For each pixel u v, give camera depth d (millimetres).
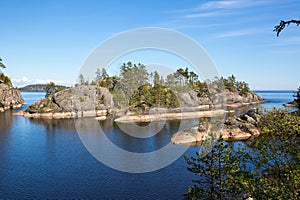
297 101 43781
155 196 21266
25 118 76875
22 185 24312
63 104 79188
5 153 36594
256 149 10891
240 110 80062
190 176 24656
